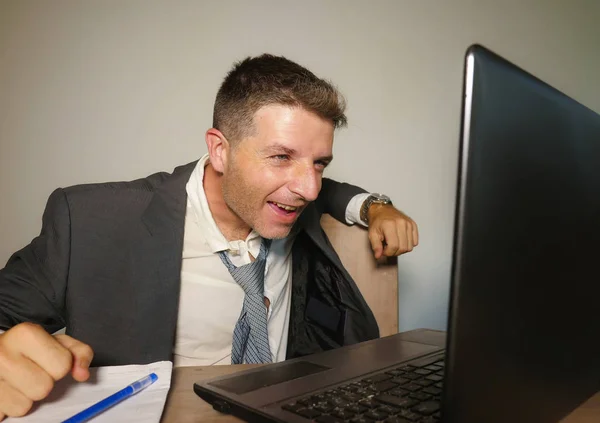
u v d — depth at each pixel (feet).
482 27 5.52
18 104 4.78
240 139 2.59
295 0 5.17
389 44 5.35
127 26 4.93
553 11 5.65
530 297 1.27
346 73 5.29
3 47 4.74
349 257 3.61
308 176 2.53
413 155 5.44
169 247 2.87
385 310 3.53
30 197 4.83
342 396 1.58
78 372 1.69
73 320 2.80
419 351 2.17
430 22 5.42
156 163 5.02
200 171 3.15
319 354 2.13
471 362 1.12
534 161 1.25
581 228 1.47
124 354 2.77
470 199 1.09
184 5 5.00
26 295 2.70
